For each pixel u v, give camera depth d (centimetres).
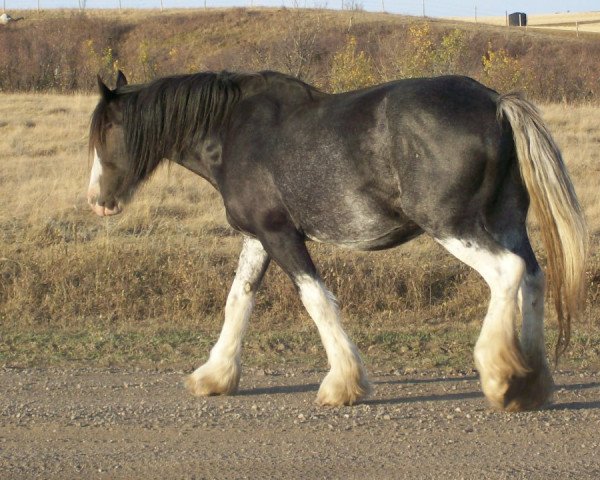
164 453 533
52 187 1510
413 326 946
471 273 1041
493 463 505
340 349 636
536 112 571
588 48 5372
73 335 907
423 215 578
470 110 572
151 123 682
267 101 645
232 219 660
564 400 646
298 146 616
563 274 570
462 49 3444
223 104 660
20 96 2802
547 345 837
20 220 1307
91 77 3922
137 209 1332
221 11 6450
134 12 6875
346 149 598
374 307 990
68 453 534
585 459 511
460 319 976
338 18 6000
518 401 596
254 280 688
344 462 510
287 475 489
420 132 571
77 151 1898
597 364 781
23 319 962
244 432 577
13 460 521
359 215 606
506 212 588
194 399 670
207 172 684
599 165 1723
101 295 995
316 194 612
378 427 584
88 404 652
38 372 760
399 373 758
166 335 901
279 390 698
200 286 1005
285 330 925
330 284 1010
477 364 585
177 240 1164
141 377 745
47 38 4994
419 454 524
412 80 599
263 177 633
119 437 568
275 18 6191
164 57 5909
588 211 1355
